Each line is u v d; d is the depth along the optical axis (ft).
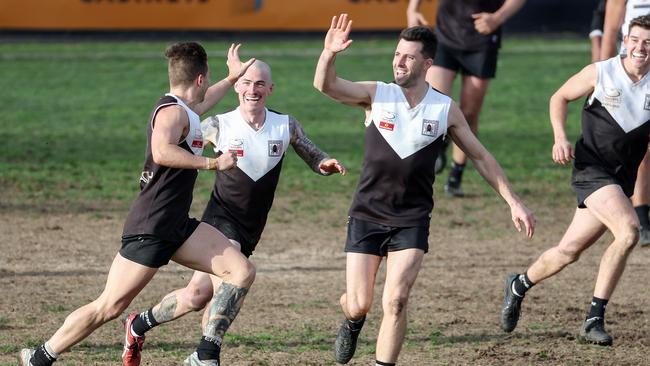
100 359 78.23
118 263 68.69
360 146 191.31
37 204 143.33
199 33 375.25
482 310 94.68
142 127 213.87
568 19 380.37
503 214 140.05
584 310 94.79
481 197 151.23
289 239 124.57
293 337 84.94
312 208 142.72
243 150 78.69
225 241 70.49
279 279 105.50
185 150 66.85
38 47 355.77
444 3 148.46
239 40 369.91
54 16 374.22
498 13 144.66
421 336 85.97
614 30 114.62
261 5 373.20
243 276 69.62
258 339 84.12
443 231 130.00
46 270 108.27
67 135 203.10
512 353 81.41
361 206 73.72
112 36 375.45
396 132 73.10
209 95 78.02
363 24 374.43
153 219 67.97
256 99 78.54
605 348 83.10
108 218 135.44
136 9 374.02
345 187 157.07
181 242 69.36
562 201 148.77
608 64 84.43
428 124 73.10
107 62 319.27
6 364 75.77
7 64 313.53
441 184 159.94
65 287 101.24
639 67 82.48
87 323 69.00
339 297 98.63
